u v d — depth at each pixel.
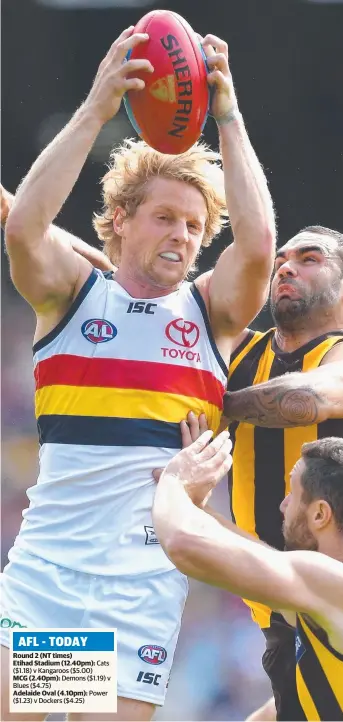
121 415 11.88
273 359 14.41
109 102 11.46
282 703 13.30
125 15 34.91
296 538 11.54
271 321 33.91
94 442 11.88
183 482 11.05
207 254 34.56
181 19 11.64
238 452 14.10
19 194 11.65
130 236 12.47
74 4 34.38
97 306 12.16
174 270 12.21
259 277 12.12
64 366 12.04
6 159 37.38
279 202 37.66
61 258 11.98
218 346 12.66
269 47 35.31
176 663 28.00
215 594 28.80
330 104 36.56
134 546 11.77
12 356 35.97
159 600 11.80
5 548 31.28
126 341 12.02
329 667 11.13
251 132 37.12
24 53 35.72
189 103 11.34
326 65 35.59
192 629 28.38
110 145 36.75
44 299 11.99
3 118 36.75
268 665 13.68
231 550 10.31
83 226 37.72
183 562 10.32
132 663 11.56
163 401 11.95
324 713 11.28
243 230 11.93
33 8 34.59
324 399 13.06
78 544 11.79
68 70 36.31
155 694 11.62
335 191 37.47
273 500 13.84
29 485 33.44
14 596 11.85
